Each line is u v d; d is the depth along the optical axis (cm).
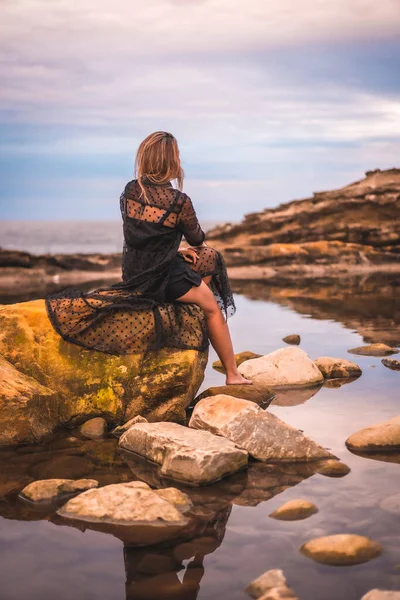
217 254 438
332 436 354
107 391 402
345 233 1798
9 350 401
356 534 239
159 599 202
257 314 840
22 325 406
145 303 406
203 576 214
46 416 381
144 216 400
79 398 401
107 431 389
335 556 222
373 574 213
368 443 335
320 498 273
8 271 1455
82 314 402
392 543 232
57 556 229
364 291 1123
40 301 431
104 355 406
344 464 310
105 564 223
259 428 334
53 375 400
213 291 449
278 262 1681
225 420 343
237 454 307
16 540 241
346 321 769
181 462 301
